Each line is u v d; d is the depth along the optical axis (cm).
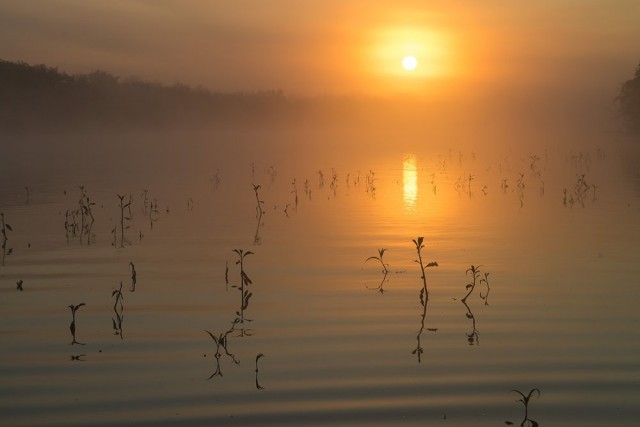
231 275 1261
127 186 2730
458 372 796
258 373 798
